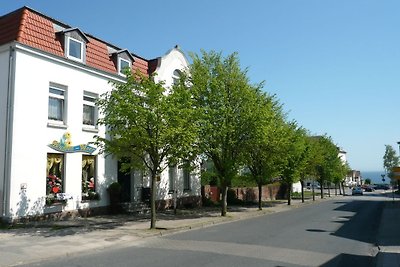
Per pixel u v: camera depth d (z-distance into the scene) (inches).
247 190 1540.4
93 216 778.8
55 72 716.7
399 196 2194.9
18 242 488.7
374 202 1593.3
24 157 650.2
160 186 980.6
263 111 896.9
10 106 637.3
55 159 717.9
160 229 619.2
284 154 1091.9
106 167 828.0
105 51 858.8
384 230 679.1
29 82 665.6
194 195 1130.0
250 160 1053.8
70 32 756.0
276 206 1280.8
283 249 468.4
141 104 605.3
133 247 481.4
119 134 620.1
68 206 731.4
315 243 521.0
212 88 878.4
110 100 633.6
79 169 761.6
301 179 1540.4
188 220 762.2
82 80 775.7
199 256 420.8
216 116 866.1
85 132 777.6
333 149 2007.9
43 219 678.5
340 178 2305.6
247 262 392.2
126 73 617.3
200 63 921.5
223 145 879.1
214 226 709.9
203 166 1031.6
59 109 733.9
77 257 420.2
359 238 585.0
